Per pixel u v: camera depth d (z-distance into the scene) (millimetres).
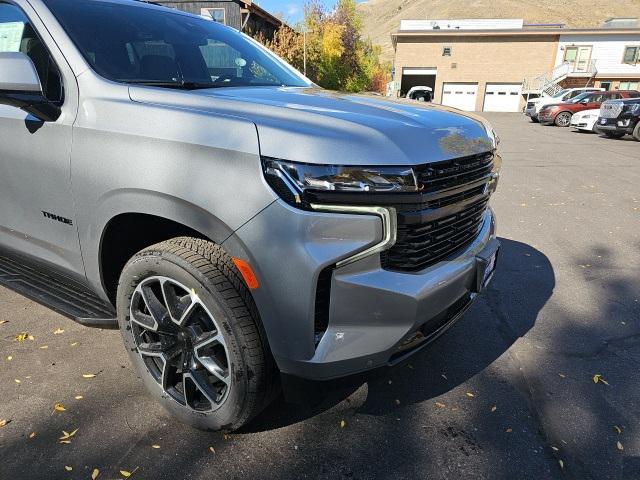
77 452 2061
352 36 36625
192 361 2090
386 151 1750
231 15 23438
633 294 3838
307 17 35281
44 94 2131
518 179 8820
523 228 5719
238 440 2162
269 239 1700
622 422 2371
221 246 1813
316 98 2359
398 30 42219
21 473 1947
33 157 2320
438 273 1960
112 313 2455
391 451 2137
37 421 2230
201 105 1983
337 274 1721
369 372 1880
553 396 2559
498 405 2471
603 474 2057
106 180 2037
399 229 1807
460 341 3076
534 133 18406
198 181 1797
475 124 2354
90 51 2314
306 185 1655
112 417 2270
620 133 15797
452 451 2150
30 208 2471
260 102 2080
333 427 2266
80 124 2121
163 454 2066
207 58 2902
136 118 1978
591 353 2980
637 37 37562
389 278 1800
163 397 2221
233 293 1857
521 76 39906
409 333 1885
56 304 2523
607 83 38844
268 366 1927
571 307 3588
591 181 8664
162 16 2959
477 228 2463
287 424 2273
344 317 1776
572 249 4941
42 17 2346
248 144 1729
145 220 2127
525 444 2209
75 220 2252
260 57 3320
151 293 2129
